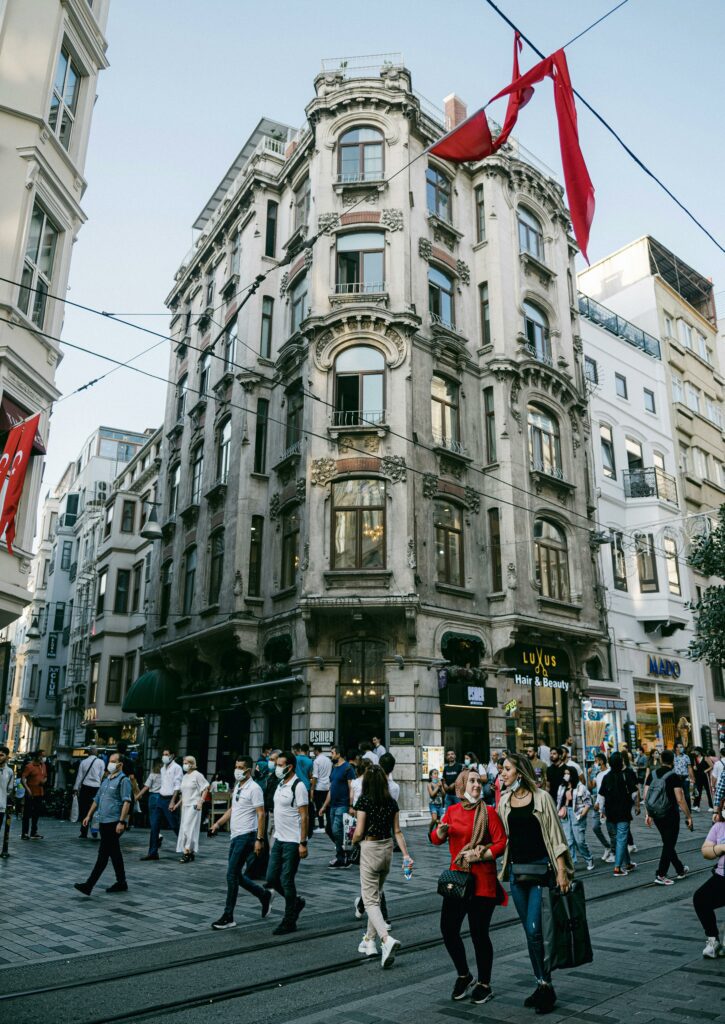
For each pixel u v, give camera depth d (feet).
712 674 110.73
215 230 98.99
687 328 131.64
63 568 168.76
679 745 99.04
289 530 75.00
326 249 75.92
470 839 19.39
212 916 29.01
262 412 82.84
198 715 85.76
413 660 65.36
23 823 56.03
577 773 41.39
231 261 95.30
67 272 55.21
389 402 70.85
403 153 77.77
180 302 112.98
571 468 84.43
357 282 75.41
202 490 89.61
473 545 74.69
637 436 108.27
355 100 79.00
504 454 76.89
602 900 31.32
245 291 87.71
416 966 22.16
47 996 19.47
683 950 22.53
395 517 67.62
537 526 79.15
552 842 18.13
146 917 28.66
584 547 83.66
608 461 101.60
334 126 79.41
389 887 34.99
